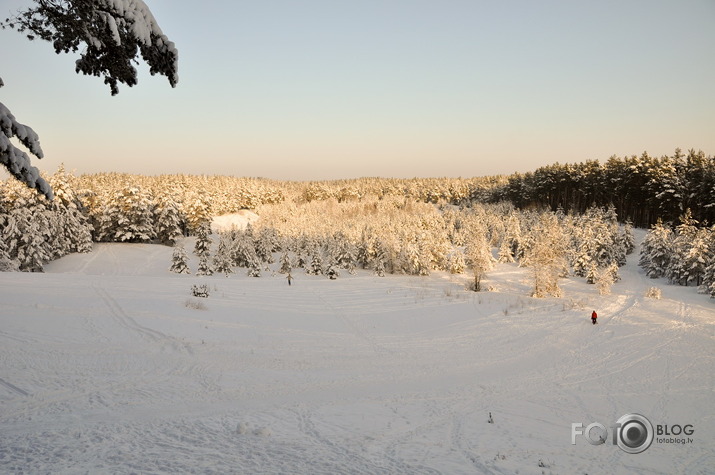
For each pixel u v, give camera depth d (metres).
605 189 101.94
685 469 11.11
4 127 6.61
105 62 8.52
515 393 19.02
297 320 33.06
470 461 9.97
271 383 18.08
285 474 7.97
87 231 65.06
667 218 86.62
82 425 11.02
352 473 8.35
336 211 153.50
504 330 34.47
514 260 87.88
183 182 151.50
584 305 46.59
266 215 122.62
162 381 16.69
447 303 44.16
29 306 25.69
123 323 25.02
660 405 17.91
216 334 25.66
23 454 8.59
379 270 73.19
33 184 7.03
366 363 23.58
